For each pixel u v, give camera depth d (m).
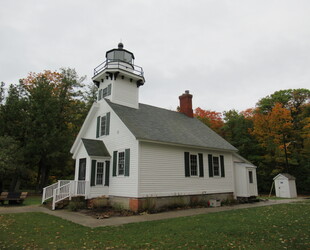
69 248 5.98
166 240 6.62
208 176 17.05
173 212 12.38
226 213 11.72
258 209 13.24
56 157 25.22
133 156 13.33
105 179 14.68
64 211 12.62
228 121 33.72
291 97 34.12
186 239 6.70
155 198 13.30
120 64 18.11
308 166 27.98
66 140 25.55
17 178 23.47
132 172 13.15
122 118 14.64
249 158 29.98
